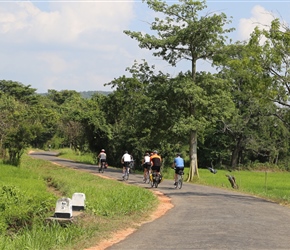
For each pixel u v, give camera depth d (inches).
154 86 1658.5
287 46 890.1
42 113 1790.1
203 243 427.2
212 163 2979.8
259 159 3068.4
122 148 2305.6
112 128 2351.1
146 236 472.4
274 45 896.3
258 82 915.4
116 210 626.2
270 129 2856.8
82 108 3287.4
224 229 505.7
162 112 1628.9
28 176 1275.8
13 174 1275.8
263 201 866.1
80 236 453.1
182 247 411.5
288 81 905.5
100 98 2507.4
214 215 625.9
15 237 440.1
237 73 1034.1
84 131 2495.1
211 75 1612.9
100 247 423.8
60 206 509.4
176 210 690.8
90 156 2901.1
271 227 529.3
